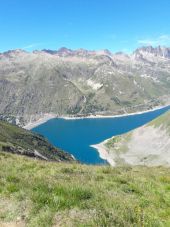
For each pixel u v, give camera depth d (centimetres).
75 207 1250
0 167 2144
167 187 1866
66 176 1895
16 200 1338
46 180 1628
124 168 2911
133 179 2061
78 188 1422
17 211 1240
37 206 1256
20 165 2288
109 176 2084
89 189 1461
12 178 1634
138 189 1759
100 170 2355
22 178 1664
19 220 1180
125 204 1331
